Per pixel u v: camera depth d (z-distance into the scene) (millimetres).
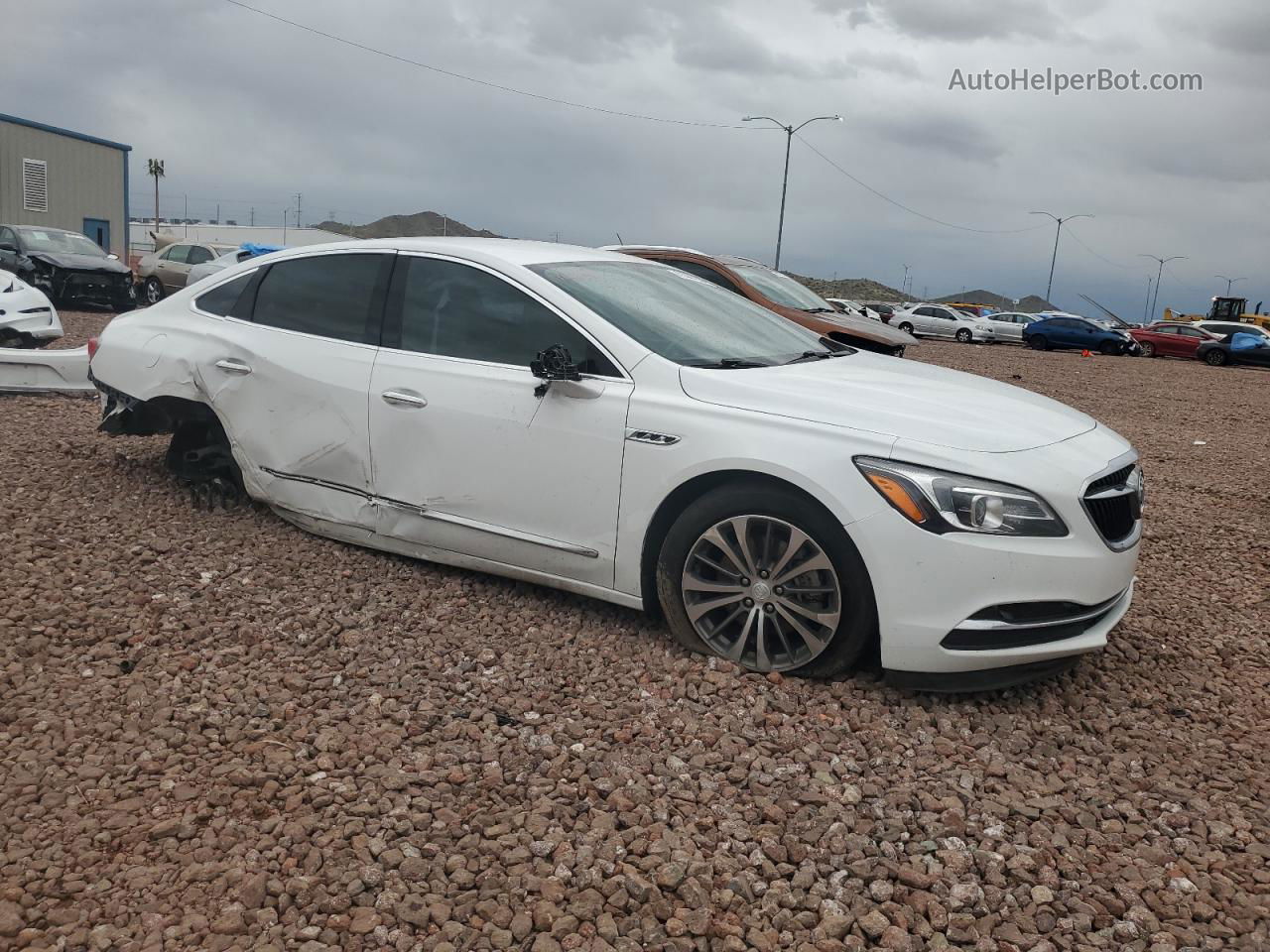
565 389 4023
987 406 3943
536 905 2473
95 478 5781
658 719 3436
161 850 2637
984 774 3232
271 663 3727
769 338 4621
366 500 4656
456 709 3455
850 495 3492
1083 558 3508
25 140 34500
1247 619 4988
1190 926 2535
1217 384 24297
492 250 4547
